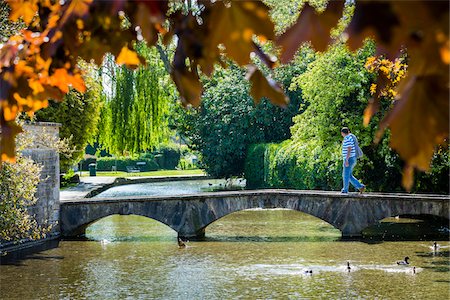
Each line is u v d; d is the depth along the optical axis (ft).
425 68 3.73
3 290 50.93
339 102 97.04
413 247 70.69
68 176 146.82
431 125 3.78
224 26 4.53
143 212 82.23
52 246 72.74
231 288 51.19
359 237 78.95
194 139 156.35
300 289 50.55
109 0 5.17
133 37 6.37
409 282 52.60
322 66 98.07
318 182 110.63
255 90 5.37
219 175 151.94
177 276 55.98
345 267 59.06
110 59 123.34
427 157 3.82
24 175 53.67
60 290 50.96
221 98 146.00
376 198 79.87
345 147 80.23
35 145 76.69
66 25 6.12
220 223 92.27
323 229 85.35
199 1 5.64
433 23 3.58
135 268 59.77
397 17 3.64
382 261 62.08
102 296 48.91
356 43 3.80
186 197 82.12
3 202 51.93
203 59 5.69
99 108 123.75
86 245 73.41
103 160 255.09
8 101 6.80
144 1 4.95
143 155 257.14
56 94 6.88
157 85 135.13
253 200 83.05
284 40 4.51
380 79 6.40
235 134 145.59
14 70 6.72
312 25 4.48
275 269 58.54
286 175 122.93
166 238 79.05
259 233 81.92
